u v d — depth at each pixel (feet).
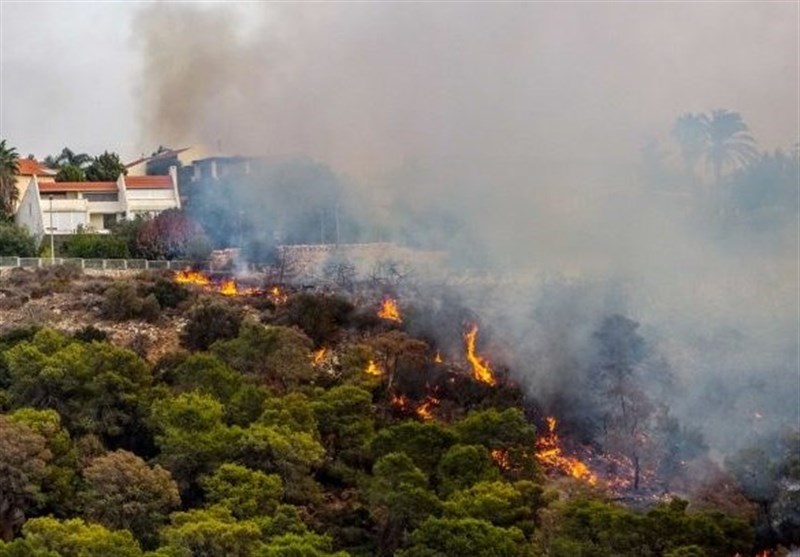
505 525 316.40
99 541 280.92
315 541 295.07
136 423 379.76
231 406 383.86
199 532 287.28
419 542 295.07
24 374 383.65
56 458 341.62
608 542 295.69
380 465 333.42
